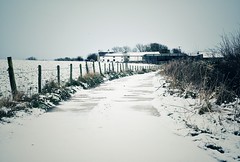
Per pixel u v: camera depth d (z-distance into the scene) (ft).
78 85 53.01
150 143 17.90
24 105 28.66
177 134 20.16
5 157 15.24
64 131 20.65
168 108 29.66
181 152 16.33
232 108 28.22
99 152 16.11
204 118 24.45
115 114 27.22
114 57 353.92
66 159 15.01
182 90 40.16
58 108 30.94
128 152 16.19
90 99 38.34
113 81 76.38
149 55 313.53
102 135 19.61
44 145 17.31
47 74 92.53
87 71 71.10
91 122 23.67
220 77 37.24
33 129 21.18
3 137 18.88
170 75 57.31
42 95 34.73
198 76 42.24
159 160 15.01
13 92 31.76
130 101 36.19
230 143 18.08
